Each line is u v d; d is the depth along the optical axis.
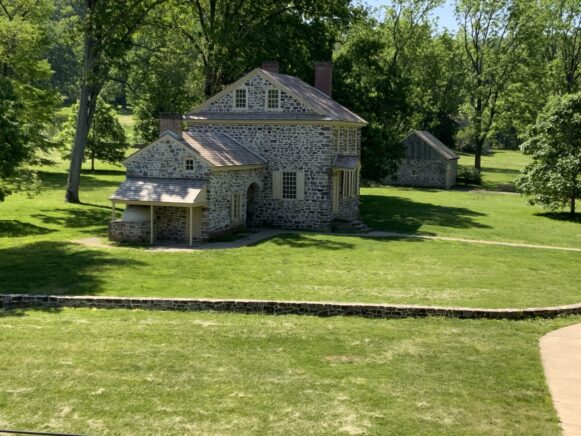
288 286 21.19
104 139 61.62
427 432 10.97
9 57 38.22
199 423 11.12
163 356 14.32
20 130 27.05
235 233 32.84
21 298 18.80
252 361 14.14
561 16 68.81
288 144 35.03
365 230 35.91
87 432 10.68
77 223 35.00
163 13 43.91
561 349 15.55
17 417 11.17
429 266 25.41
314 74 44.34
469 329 16.98
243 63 43.56
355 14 47.81
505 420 11.51
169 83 42.12
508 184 68.31
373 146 47.16
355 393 12.52
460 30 73.19
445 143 91.75
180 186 29.53
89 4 40.25
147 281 21.45
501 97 71.25
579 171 42.78
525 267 25.98
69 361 13.89
